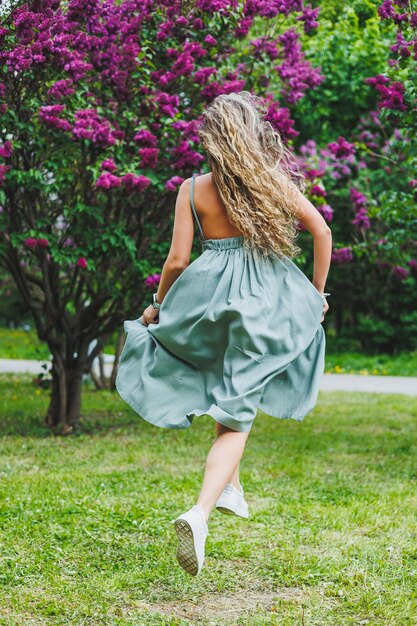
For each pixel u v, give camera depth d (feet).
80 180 21.03
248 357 9.23
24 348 54.19
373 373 44.01
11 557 11.34
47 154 19.90
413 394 34.01
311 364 9.82
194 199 9.73
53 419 23.68
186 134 19.44
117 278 21.72
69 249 20.13
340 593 10.30
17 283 22.00
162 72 20.54
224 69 21.53
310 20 21.77
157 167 20.67
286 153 9.95
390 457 19.81
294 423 25.38
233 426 8.97
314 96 39.32
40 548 11.80
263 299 9.34
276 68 22.35
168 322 9.60
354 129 42.09
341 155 21.99
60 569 11.02
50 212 21.40
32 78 18.69
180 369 9.73
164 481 16.44
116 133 19.38
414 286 49.75
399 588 10.50
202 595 10.42
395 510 14.46
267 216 9.37
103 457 19.22
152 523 13.20
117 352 31.32
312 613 9.70
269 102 20.92
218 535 12.76
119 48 20.01
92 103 20.03
